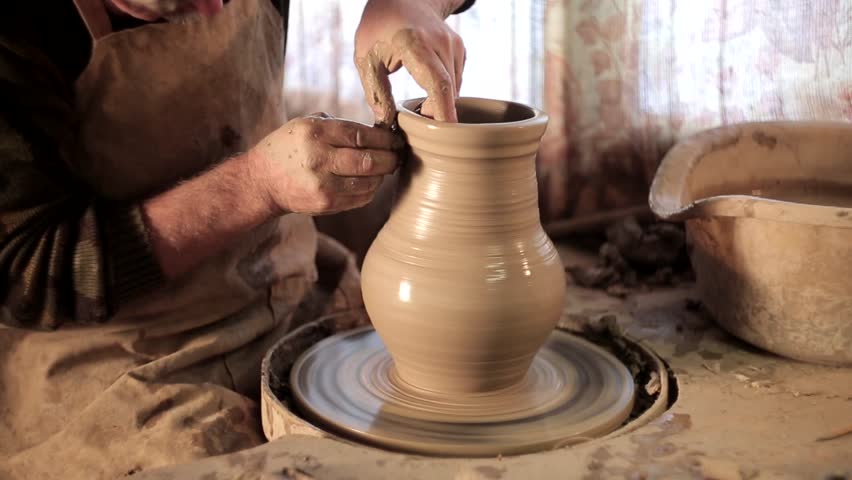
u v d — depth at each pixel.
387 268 1.42
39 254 1.44
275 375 1.62
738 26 2.13
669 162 1.82
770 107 2.14
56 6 1.49
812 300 1.54
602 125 2.42
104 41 1.52
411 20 1.49
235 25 1.65
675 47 2.24
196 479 1.24
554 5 2.38
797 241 1.52
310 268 1.93
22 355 1.68
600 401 1.46
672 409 1.42
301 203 1.45
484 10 2.45
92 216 1.47
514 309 1.37
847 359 1.56
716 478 1.21
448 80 1.38
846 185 1.88
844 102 2.04
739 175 1.92
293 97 2.60
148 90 1.58
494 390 1.47
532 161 1.42
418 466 1.25
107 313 1.49
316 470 1.25
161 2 1.33
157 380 1.62
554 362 1.61
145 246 1.49
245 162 1.49
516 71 2.47
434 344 1.39
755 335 1.64
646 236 2.15
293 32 2.55
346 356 1.64
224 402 1.60
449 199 1.37
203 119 1.64
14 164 1.42
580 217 2.48
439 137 1.33
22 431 1.66
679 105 2.28
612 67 2.35
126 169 1.60
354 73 2.56
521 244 1.40
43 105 1.46
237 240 1.71
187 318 1.69
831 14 2.00
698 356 1.65
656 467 1.24
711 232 1.66
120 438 1.53
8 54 1.41
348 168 1.38
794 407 1.43
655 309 1.90
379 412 1.43
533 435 1.35
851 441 1.31
